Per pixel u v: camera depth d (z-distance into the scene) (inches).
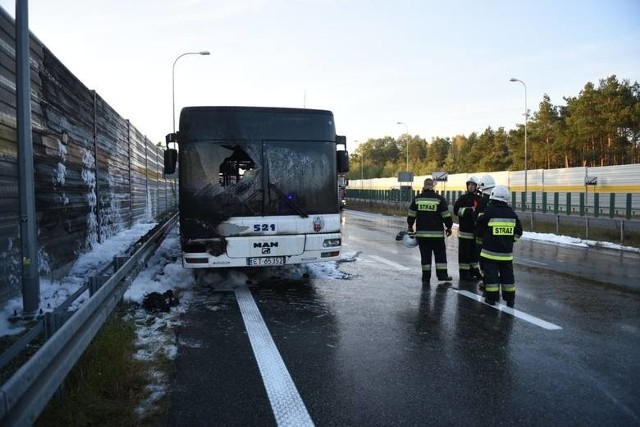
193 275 344.8
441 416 146.8
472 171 3208.7
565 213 1028.5
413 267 419.8
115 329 193.0
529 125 2561.5
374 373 180.4
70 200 372.5
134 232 615.5
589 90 2122.3
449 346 211.5
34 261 239.5
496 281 286.4
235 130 309.1
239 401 155.8
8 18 262.5
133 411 145.7
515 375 179.0
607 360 195.3
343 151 339.3
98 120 482.0
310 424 141.4
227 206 305.3
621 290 330.3
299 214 313.3
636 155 2068.2
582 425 141.7
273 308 275.0
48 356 109.0
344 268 411.5
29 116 236.7
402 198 1646.2
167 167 317.1
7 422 86.4
